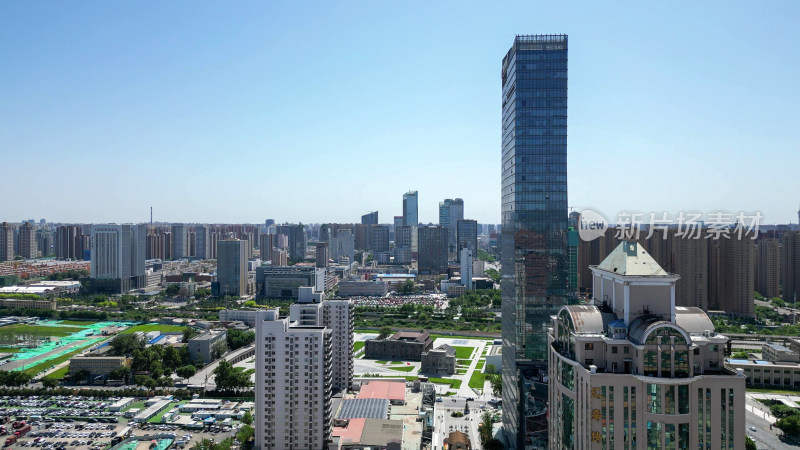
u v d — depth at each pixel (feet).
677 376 540.93
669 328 542.98
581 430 574.97
